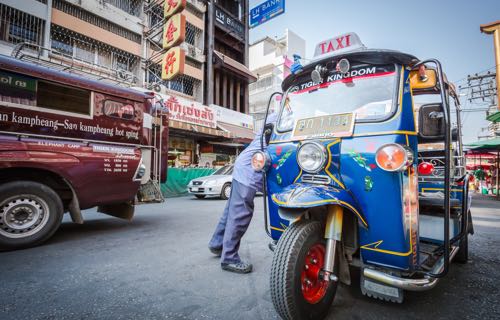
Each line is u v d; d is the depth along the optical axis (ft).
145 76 45.39
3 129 11.34
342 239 6.46
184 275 8.75
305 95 7.95
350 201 5.82
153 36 45.50
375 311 6.59
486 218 21.72
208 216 19.35
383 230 5.81
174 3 41.09
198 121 49.39
